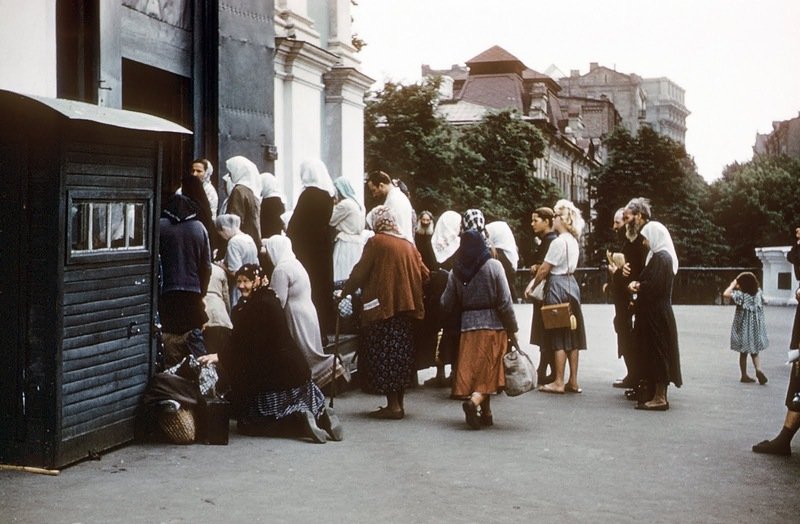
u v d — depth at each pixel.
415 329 12.66
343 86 22.66
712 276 37.88
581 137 107.38
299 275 10.72
